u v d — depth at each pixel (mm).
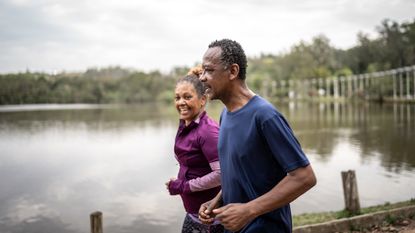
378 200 8086
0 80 29188
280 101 75188
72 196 9922
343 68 81125
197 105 2826
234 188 2154
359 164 12133
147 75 101125
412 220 5586
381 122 24703
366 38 68188
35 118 40656
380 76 53531
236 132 2115
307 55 84688
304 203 8141
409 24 51469
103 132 26516
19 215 8438
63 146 19844
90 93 79188
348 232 5422
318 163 12617
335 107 45844
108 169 13508
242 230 2166
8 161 15492
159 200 9297
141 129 28219
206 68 2162
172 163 14461
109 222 7852
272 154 2061
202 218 2398
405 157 12961
